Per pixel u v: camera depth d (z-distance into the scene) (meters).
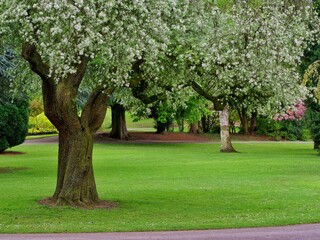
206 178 26.14
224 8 21.38
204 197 19.88
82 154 17.70
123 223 14.80
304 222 14.69
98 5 14.00
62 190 17.75
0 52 20.09
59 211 16.77
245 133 65.50
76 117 17.39
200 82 18.89
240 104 18.61
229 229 13.72
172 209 17.45
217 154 41.47
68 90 17.11
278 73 16.94
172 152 43.72
